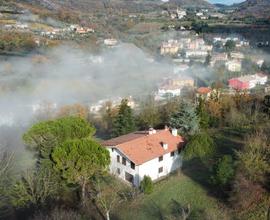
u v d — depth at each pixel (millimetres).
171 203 34531
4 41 165250
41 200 33312
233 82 140750
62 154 33812
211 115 57750
